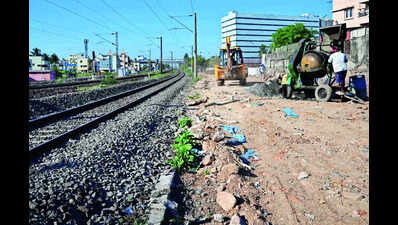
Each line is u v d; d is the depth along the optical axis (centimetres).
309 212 349
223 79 2206
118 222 315
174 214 331
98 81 3675
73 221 304
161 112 1095
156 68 12625
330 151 542
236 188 403
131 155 548
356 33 1970
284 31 5359
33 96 1742
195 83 3042
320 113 845
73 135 707
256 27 16138
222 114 963
